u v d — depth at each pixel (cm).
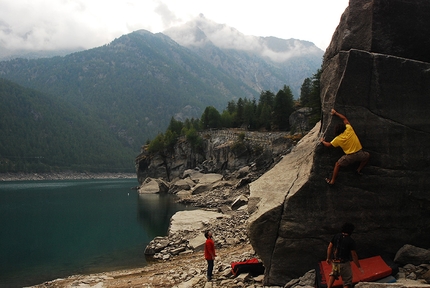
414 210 1033
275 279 1080
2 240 3012
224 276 1310
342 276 843
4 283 1844
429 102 1038
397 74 1039
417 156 1034
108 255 2400
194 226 2892
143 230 3394
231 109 14788
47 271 2059
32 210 5156
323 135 1075
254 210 1156
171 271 1612
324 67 1245
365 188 1043
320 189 1055
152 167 11700
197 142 10550
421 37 1063
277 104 9775
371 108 1044
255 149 7781
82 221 4031
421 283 857
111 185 13650
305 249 1058
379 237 1039
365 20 1077
